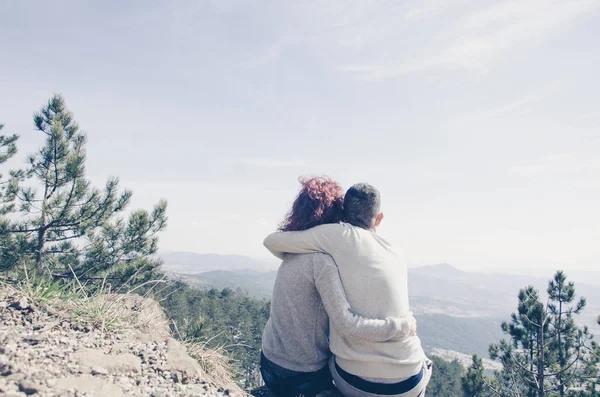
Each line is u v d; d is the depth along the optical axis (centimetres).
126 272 716
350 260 196
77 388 166
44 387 160
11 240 764
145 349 227
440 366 5366
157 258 792
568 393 972
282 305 210
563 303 1067
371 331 182
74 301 268
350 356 191
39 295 256
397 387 190
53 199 802
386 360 187
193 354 254
